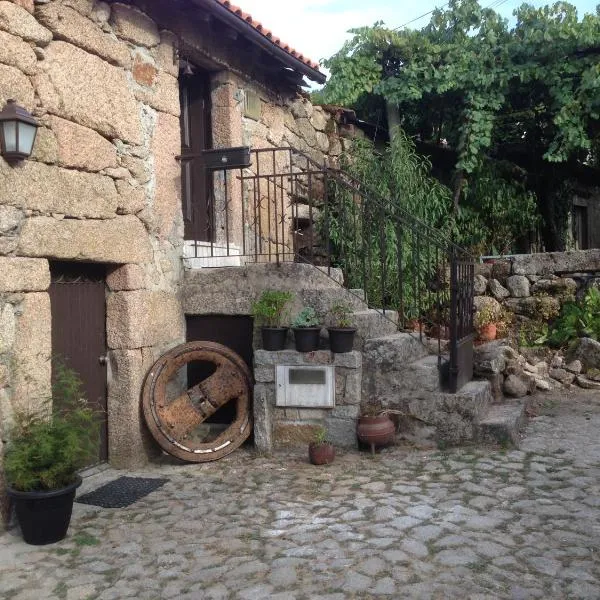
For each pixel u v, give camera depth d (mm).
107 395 5094
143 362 5191
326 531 3697
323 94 8742
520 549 3385
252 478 4723
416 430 5266
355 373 5223
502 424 5082
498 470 4578
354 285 7297
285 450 5359
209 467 5043
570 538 3500
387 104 8852
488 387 5801
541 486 4262
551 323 7621
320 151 8258
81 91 4539
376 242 7402
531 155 10133
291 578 3156
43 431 3762
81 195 4531
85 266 4902
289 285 5473
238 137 6555
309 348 5281
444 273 7215
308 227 7930
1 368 3861
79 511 4164
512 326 7613
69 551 3568
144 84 5250
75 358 4785
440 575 3131
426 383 5234
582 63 7977
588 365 7055
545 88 8664
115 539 3717
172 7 5441
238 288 5578
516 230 9578
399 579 3105
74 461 3793
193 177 6414
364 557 3346
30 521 3611
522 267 7734
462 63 8320
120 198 4938
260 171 6957
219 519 3961
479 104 8344
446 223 8500
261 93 7062
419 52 8609
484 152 9078
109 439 5086
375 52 8672
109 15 4844
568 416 5906
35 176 4125
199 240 6395
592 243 13234
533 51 8117
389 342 5309
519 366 6586
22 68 4031
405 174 7781
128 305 5035
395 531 3650
